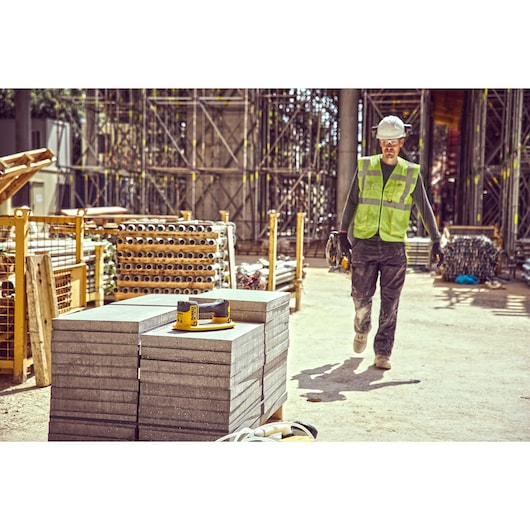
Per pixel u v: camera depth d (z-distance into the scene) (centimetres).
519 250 1641
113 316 368
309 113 2523
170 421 350
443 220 3716
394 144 628
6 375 620
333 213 2770
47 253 602
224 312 388
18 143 2650
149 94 2484
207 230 818
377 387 602
